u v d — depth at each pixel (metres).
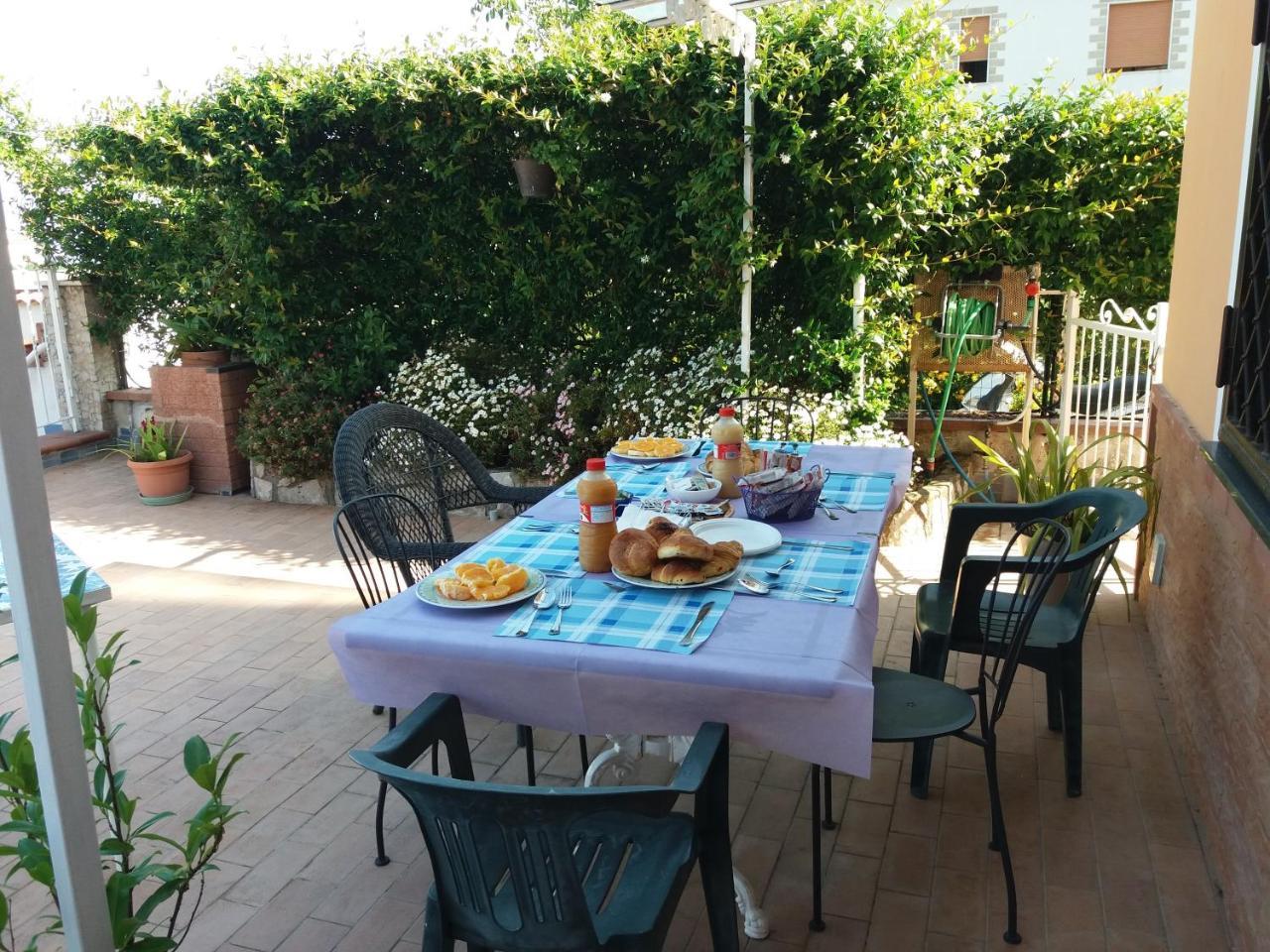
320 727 3.26
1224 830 2.28
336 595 4.54
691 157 5.19
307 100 5.68
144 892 2.41
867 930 2.20
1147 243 5.44
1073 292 5.11
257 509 6.15
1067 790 2.73
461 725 1.96
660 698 1.79
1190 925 2.19
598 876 1.71
